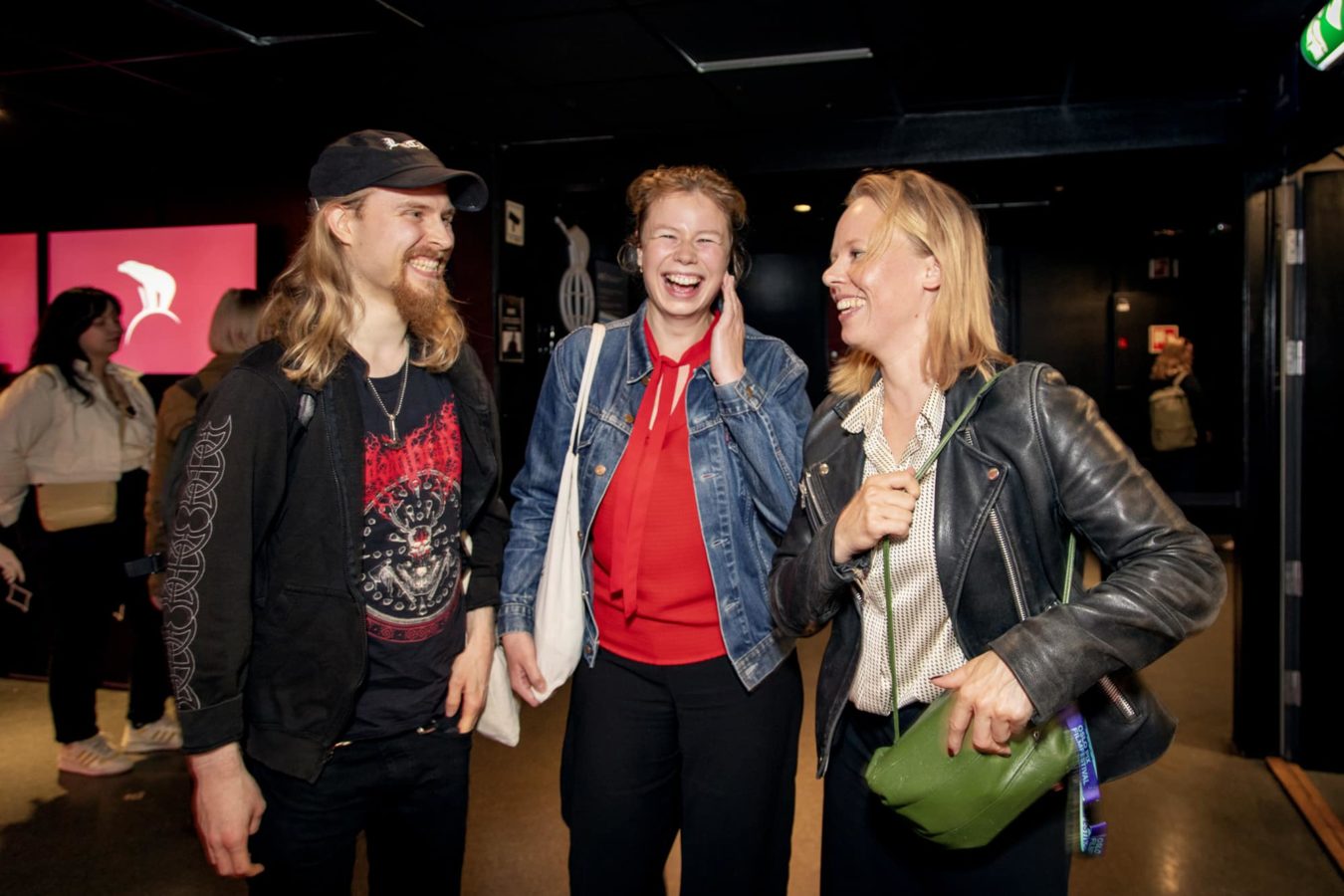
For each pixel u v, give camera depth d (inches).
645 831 65.6
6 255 192.1
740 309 63.6
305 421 52.4
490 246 210.7
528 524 70.2
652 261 63.8
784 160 204.8
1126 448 44.7
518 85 170.6
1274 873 101.9
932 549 48.4
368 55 152.4
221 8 132.4
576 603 66.6
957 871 49.9
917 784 43.6
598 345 69.1
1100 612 40.9
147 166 199.0
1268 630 133.3
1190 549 41.9
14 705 161.3
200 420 51.3
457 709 60.2
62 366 129.6
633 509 64.3
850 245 50.5
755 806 63.6
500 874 101.0
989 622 46.9
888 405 53.1
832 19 139.7
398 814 60.9
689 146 210.5
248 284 181.8
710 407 64.9
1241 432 135.3
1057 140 186.5
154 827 114.1
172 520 56.2
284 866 54.6
